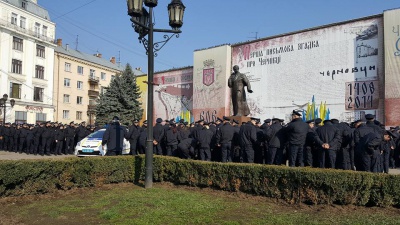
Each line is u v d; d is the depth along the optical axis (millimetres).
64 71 49344
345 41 19875
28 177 7441
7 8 39938
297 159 8922
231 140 10750
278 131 9375
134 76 34625
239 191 7695
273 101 23375
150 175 8555
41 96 44406
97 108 33062
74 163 8219
